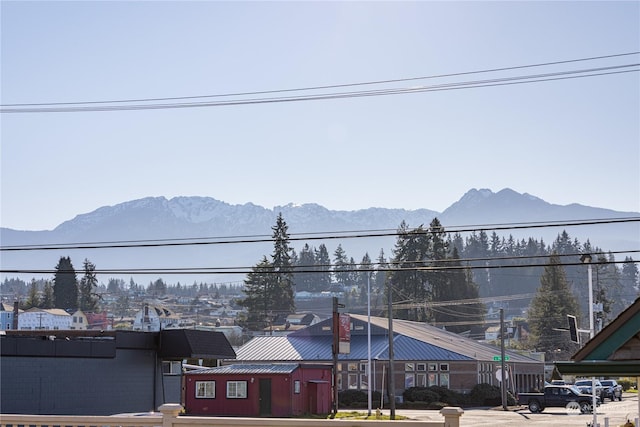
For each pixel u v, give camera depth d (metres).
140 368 47.72
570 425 52.25
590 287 44.09
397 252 161.50
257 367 61.88
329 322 91.81
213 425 15.40
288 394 59.25
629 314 12.96
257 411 59.12
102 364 44.94
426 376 85.38
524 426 51.28
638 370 12.63
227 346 51.81
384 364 85.06
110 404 45.22
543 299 160.50
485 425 52.25
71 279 193.25
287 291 165.12
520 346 166.12
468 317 160.00
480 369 86.81
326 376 64.12
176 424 15.64
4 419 16.61
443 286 157.12
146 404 47.88
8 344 39.94
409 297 156.38
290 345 89.75
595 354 13.20
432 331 106.19
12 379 40.03
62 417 16.34
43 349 41.59
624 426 29.23
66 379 42.69
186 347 48.12
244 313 171.50
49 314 188.38
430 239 161.00
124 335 46.59
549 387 70.38
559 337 156.50
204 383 60.66
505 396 76.00
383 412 67.75
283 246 166.50
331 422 14.65
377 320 95.25
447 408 14.31
